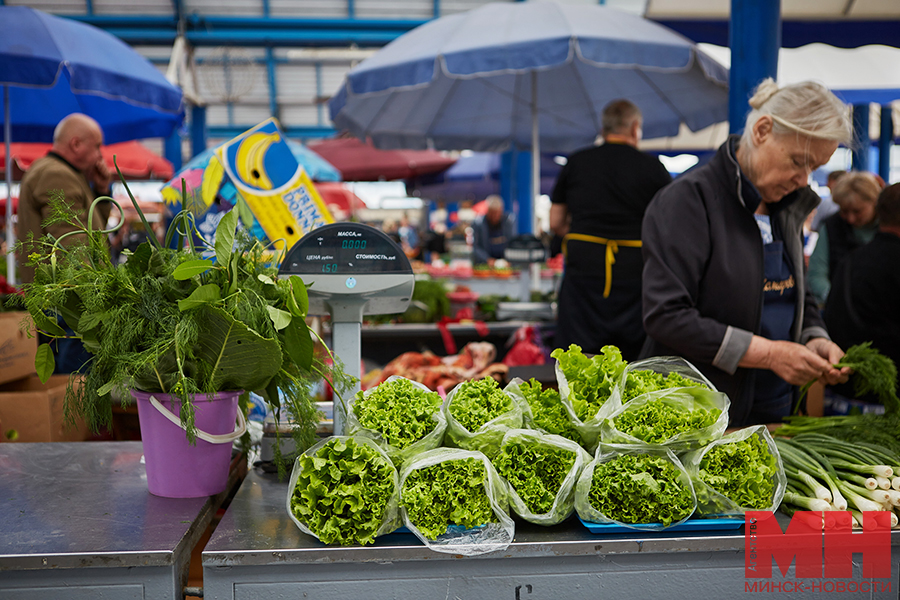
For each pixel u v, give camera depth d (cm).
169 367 122
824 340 196
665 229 189
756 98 180
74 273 121
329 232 134
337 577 108
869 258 249
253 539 110
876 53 416
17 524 117
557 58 355
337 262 133
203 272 121
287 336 122
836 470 131
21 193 313
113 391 135
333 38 967
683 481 111
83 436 243
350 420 118
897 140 693
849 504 121
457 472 109
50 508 125
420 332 405
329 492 106
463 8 985
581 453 114
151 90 391
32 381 260
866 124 432
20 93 522
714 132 622
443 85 534
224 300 117
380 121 561
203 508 126
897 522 118
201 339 119
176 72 777
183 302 113
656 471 112
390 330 403
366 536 107
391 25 973
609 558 111
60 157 319
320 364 129
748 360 177
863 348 177
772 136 172
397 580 109
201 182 230
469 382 125
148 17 941
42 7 934
